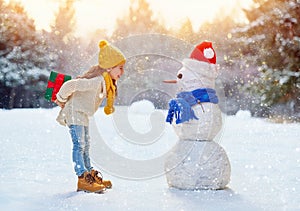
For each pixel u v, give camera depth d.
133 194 3.23
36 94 22.78
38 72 22.59
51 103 22.73
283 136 8.64
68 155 5.56
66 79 3.58
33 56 22.83
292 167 4.72
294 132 9.55
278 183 3.77
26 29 23.03
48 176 3.98
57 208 2.72
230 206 2.84
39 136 7.93
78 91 3.53
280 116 14.79
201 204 2.89
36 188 3.40
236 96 19.09
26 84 22.41
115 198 3.06
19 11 24.72
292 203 2.98
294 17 14.09
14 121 11.52
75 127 3.47
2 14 22.42
